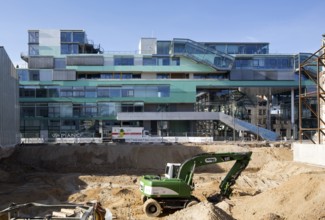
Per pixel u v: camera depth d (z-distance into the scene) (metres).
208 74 71.31
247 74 69.06
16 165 40.41
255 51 75.00
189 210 18.20
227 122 64.06
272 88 70.81
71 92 67.88
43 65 68.25
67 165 44.22
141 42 73.44
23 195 25.78
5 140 43.16
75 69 68.06
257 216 18.62
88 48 77.12
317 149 33.75
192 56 69.12
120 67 68.88
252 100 76.19
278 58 69.88
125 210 22.80
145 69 69.31
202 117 64.75
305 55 68.19
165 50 70.81
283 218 17.78
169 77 70.69
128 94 68.12
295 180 21.00
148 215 21.39
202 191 28.91
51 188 28.95
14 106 48.69
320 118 37.41
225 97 74.00
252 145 51.38
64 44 72.00
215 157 22.80
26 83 67.38
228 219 17.02
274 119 80.31
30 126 67.50
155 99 68.19
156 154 46.19
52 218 11.35
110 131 60.81
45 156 45.72
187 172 22.25
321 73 38.81
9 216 11.52
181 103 69.62
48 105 67.50
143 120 66.12
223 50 74.81
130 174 40.25
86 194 28.08
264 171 38.16
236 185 32.50
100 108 67.69
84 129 67.88
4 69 42.44
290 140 63.03
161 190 21.41
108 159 45.50
